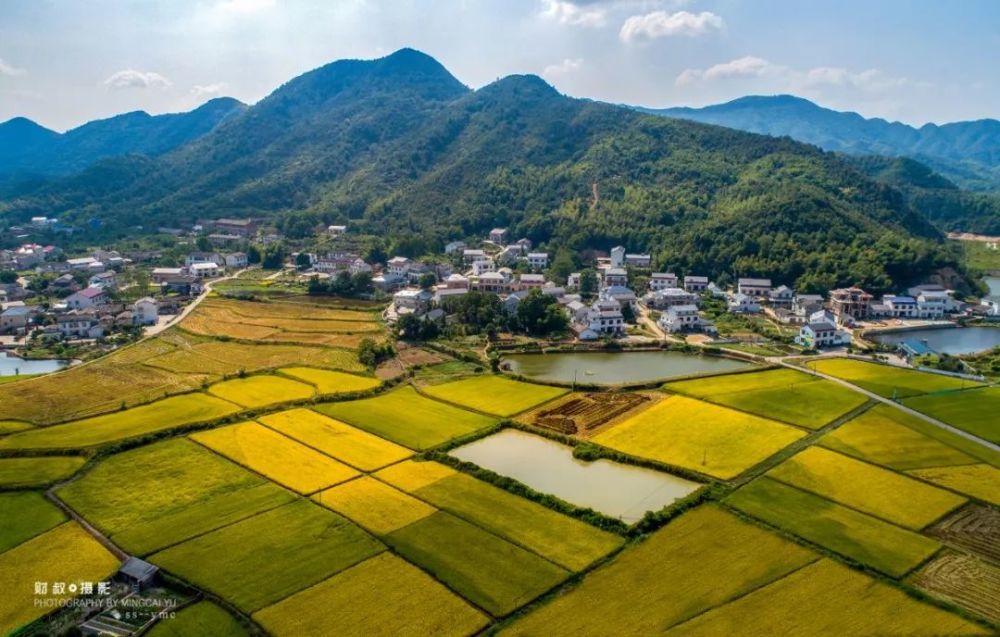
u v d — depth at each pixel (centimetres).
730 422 12788
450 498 9731
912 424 12581
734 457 11200
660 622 7050
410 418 13050
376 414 13212
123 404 13362
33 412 13012
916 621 7100
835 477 10425
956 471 10662
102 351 18138
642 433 12312
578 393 14750
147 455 11081
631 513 9481
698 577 7838
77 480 10181
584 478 10631
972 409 13350
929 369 16362
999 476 10488
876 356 18100
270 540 8544
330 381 15238
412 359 17550
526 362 17775
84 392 14312
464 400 14225
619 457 11219
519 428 12681
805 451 11394
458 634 6869
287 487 9994
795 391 14562
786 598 7456
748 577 7838
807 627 6988
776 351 18350
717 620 7081
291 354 17650
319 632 6875
